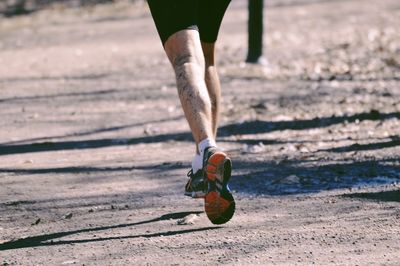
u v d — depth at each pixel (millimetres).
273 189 7277
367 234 5738
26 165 8867
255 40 17328
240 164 8414
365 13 28625
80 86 15445
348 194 6965
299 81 15094
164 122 11578
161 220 6348
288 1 33906
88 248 5648
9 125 11633
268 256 5293
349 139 9750
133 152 9492
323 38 22047
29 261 5414
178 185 7617
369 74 15797
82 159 9133
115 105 13156
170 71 17172
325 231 5840
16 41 25016
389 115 11422
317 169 8039
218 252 5418
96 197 7258
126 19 30688
